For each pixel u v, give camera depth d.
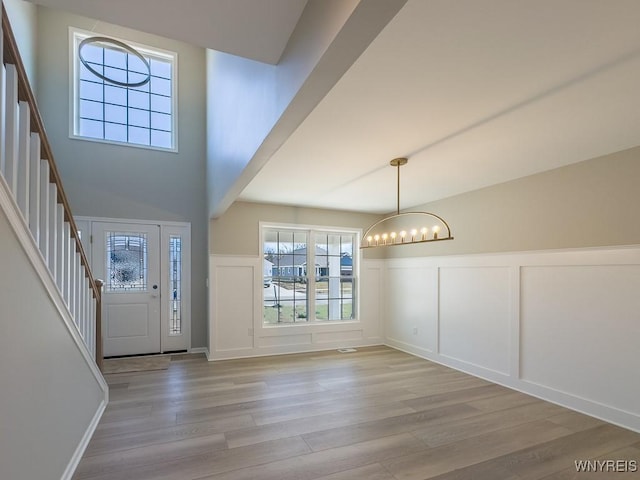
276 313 5.68
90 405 2.82
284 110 1.80
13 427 1.53
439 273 5.11
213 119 4.86
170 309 5.41
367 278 6.23
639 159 2.98
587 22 1.52
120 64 5.37
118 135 5.31
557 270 3.58
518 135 2.78
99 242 5.06
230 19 1.59
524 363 3.86
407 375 4.43
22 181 1.71
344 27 1.17
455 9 1.44
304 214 5.81
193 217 5.58
